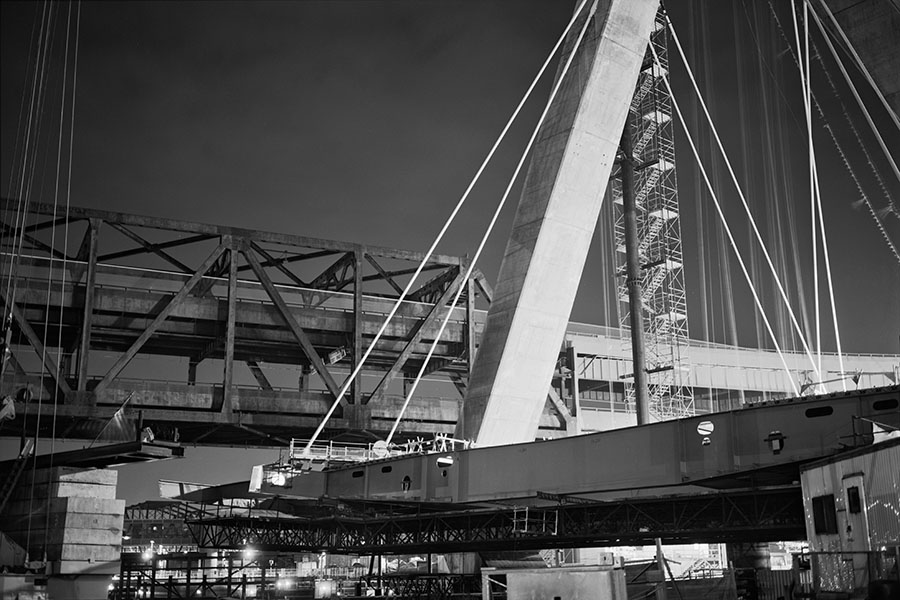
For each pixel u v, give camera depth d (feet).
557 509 135.23
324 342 269.64
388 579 177.58
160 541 262.47
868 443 106.11
